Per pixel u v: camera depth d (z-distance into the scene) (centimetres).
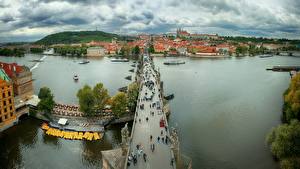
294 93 12650
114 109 12619
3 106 11894
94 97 12794
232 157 10088
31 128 12281
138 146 8288
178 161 7619
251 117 14388
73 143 10912
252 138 11688
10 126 12350
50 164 9531
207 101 17575
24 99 14862
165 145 8562
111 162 7769
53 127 11994
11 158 9900
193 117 14338
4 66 15312
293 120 9325
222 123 13475
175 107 16175
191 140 11481
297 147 8181
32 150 10431
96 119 12762
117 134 11812
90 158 9919
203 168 9338
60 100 17825
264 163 9656
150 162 7512
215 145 11025
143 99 14038
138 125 10306
